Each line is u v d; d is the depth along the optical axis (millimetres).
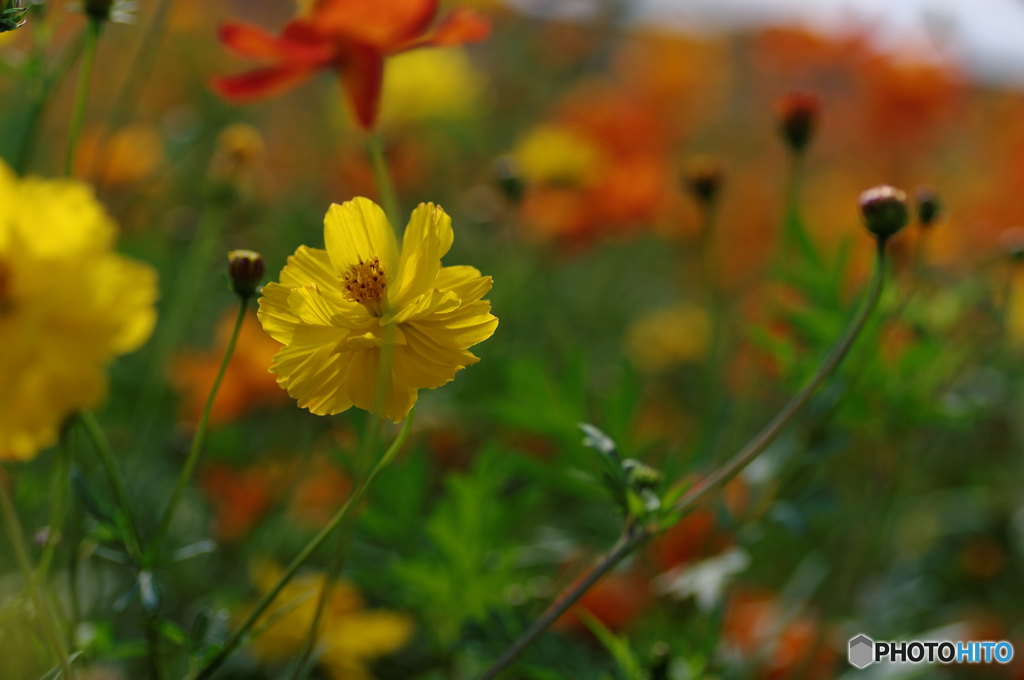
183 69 1380
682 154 1760
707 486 630
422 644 791
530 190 1146
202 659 632
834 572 825
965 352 771
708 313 1028
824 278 773
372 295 605
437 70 1540
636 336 1422
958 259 1188
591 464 746
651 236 1584
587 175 1195
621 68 1909
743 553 721
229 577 818
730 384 1127
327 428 837
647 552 781
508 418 756
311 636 624
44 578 609
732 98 2029
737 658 729
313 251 614
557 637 690
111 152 810
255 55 708
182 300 865
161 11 796
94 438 624
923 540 1040
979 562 986
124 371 928
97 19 654
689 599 754
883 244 637
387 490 736
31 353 568
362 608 799
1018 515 1040
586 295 1542
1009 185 1333
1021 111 1809
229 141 864
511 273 1188
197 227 1139
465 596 725
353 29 701
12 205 570
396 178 1289
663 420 1172
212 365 855
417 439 869
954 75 1535
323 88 1735
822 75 1844
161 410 943
